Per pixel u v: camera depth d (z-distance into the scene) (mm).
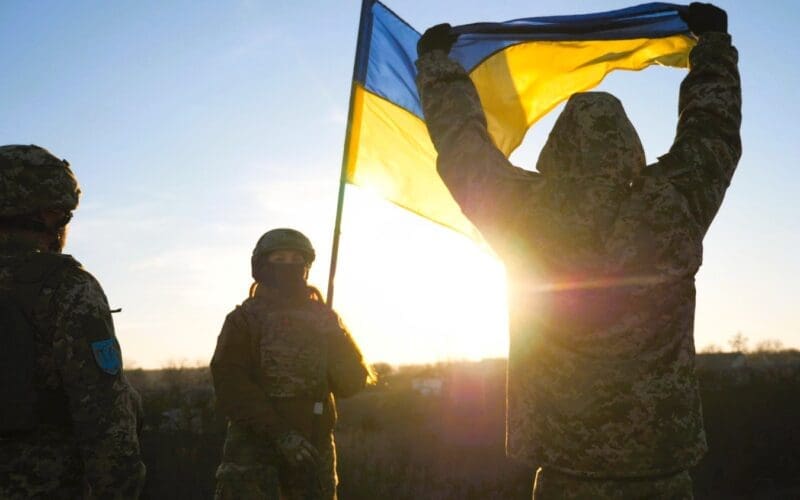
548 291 3096
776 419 20734
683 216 3131
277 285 5133
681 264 3092
